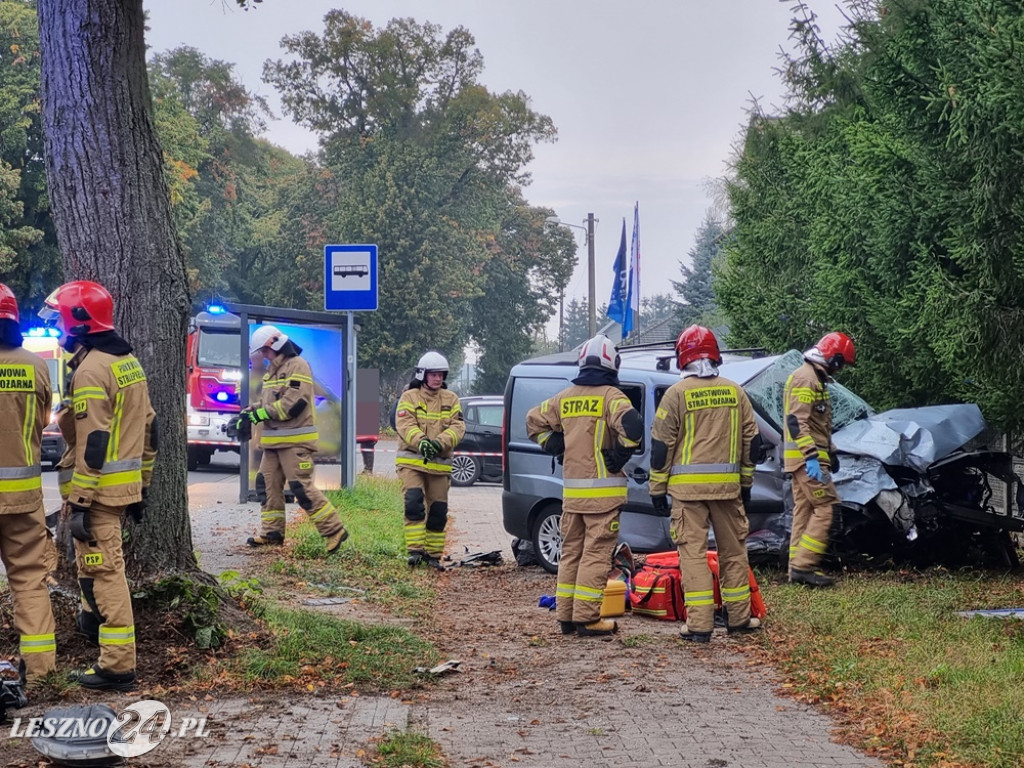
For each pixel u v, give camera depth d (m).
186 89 61.16
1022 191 9.78
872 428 10.80
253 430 15.29
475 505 20.25
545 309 75.00
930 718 5.69
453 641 8.11
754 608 8.56
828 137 14.88
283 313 15.73
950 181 10.64
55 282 44.22
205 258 58.22
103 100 7.14
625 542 11.16
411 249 59.50
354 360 17.33
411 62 62.31
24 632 6.11
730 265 17.62
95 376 6.06
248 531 12.87
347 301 17.05
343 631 7.71
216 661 6.62
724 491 8.28
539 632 8.52
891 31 13.13
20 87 41.03
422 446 11.52
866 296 12.95
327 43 61.50
